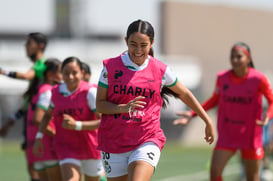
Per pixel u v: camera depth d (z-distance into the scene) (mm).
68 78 23672
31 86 29312
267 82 26562
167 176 43094
